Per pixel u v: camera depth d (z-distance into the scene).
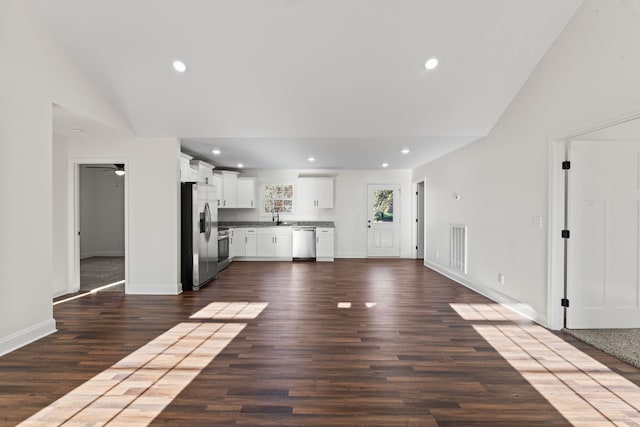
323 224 8.83
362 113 4.32
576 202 3.32
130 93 4.00
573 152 3.30
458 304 4.39
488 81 3.75
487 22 3.07
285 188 8.95
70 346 2.99
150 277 4.94
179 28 3.16
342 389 2.28
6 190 2.83
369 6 2.94
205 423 1.91
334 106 4.19
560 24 3.12
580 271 3.35
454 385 2.33
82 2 2.97
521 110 3.88
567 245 3.35
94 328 3.46
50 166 3.26
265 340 3.15
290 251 8.36
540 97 3.52
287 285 5.54
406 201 8.94
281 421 1.93
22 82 2.95
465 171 5.51
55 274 4.80
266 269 7.11
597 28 2.79
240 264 7.79
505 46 3.31
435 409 2.05
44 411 2.02
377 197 8.95
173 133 4.78
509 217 4.18
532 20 3.06
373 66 3.55
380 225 8.95
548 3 2.93
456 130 4.66
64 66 3.40
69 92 3.47
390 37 3.22
